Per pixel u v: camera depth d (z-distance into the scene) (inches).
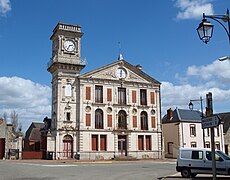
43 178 735.7
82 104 1728.6
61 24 1763.0
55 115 1712.6
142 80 1909.4
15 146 1749.5
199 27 430.3
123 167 1134.4
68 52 1750.7
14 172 882.8
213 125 393.1
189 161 776.9
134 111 1856.5
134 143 1818.4
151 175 842.8
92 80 1774.1
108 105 1790.1
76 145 1691.7
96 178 744.3
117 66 1852.9
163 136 2116.1
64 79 1721.2
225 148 2203.5
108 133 1763.0
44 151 1739.7
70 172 901.2
